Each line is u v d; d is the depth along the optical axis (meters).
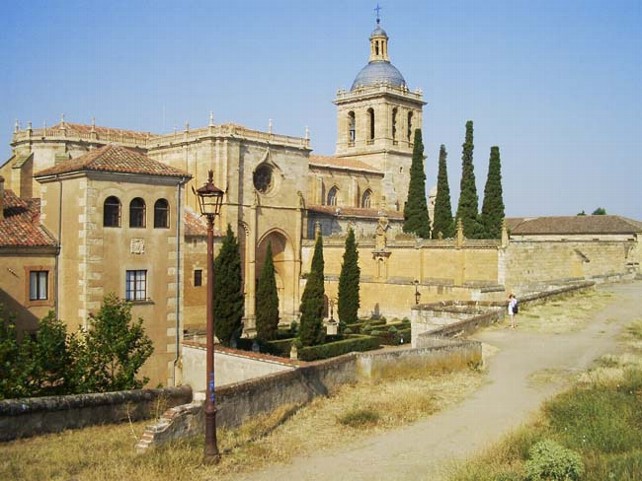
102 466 22.34
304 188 93.62
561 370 35.69
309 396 31.20
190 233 57.97
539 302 56.88
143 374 43.19
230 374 40.25
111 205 42.47
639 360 36.72
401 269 83.31
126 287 42.81
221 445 24.91
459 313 48.25
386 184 120.88
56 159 52.47
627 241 99.62
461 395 31.81
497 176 100.25
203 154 83.31
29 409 25.73
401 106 123.50
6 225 43.09
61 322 35.09
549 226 115.88
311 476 22.12
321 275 64.69
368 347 66.19
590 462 20.98
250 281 85.81
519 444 23.47
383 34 126.00
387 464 23.11
